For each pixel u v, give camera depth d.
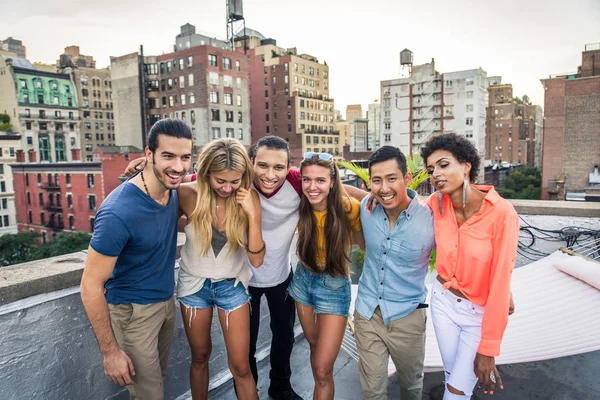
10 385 1.92
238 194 2.00
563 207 4.50
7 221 58.94
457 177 1.92
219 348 2.91
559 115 47.47
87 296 1.73
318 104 86.75
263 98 84.00
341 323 2.26
